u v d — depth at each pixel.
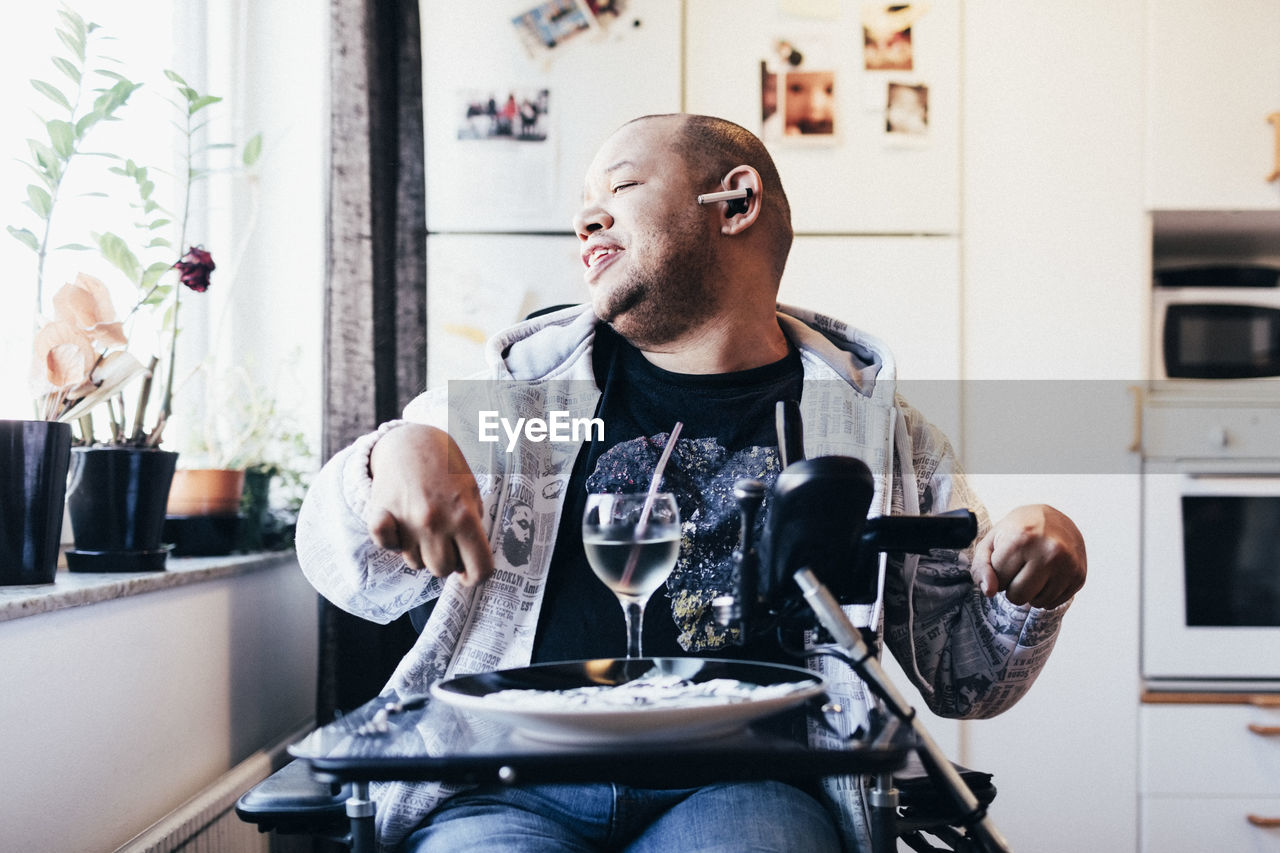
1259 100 2.09
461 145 1.98
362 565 0.91
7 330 1.34
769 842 0.82
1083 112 2.07
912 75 2.04
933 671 1.09
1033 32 2.07
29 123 1.38
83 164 1.50
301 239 2.07
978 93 2.06
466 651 1.02
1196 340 2.11
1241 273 2.17
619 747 0.59
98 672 1.10
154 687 1.25
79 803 1.06
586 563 1.05
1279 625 2.05
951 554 1.08
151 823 1.23
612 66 2.00
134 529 1.28
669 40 2.00
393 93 1.97
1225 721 2.00
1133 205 2.08
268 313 2.07
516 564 1.05
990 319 2.05
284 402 2.05
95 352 1.19
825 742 0.61
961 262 2.05
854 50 2.04
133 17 1.67
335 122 1.75
